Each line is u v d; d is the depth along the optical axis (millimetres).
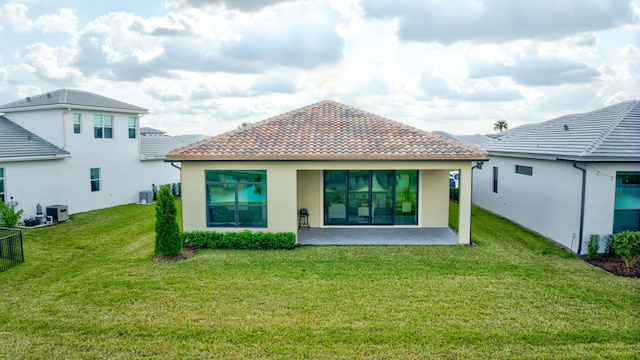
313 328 8414
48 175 21078
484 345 7727
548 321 8680
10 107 22844
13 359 7328
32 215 19672
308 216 17953
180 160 14883
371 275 11586
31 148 20578
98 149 24203
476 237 16297
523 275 11602
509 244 15188
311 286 10742
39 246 15281
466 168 14727
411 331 8258
